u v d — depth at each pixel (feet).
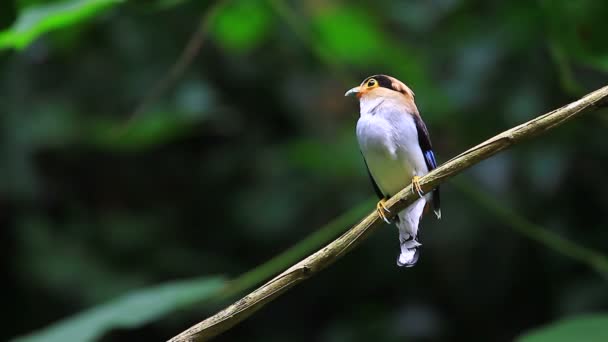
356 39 35.35
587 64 21.76
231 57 40.88
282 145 43.73
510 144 14.07
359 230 14.70
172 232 43.96
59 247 40.73
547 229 36.63
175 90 39.01
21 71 38.91
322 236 23.94
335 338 41.16
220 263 43.11
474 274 39.58
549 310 39.14
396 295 41.83
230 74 41.63
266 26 35.29
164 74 39.17
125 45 38.99
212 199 44.39
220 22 31.55
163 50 39.32
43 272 39.65
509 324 40.06
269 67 42.45
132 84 39.17
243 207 42.29
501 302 39.83
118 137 39.01
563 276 37.81
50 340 21.53
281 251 42.45
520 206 36.68
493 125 34.86
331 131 43.62
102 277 40.37
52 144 39.60
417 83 35.47
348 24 34.65
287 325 44.57
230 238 43.78
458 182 25.00
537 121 13.83
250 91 42.88
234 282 23.53
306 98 43.55
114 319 21.70
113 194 44.57
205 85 39.27
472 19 35.81
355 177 40.32
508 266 38.75
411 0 37.73
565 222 36.60
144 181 44.91
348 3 34.63
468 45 34.71
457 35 36.09
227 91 42.55
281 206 41.47
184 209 44.75
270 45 40.81
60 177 43.11
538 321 39.60
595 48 21.27
